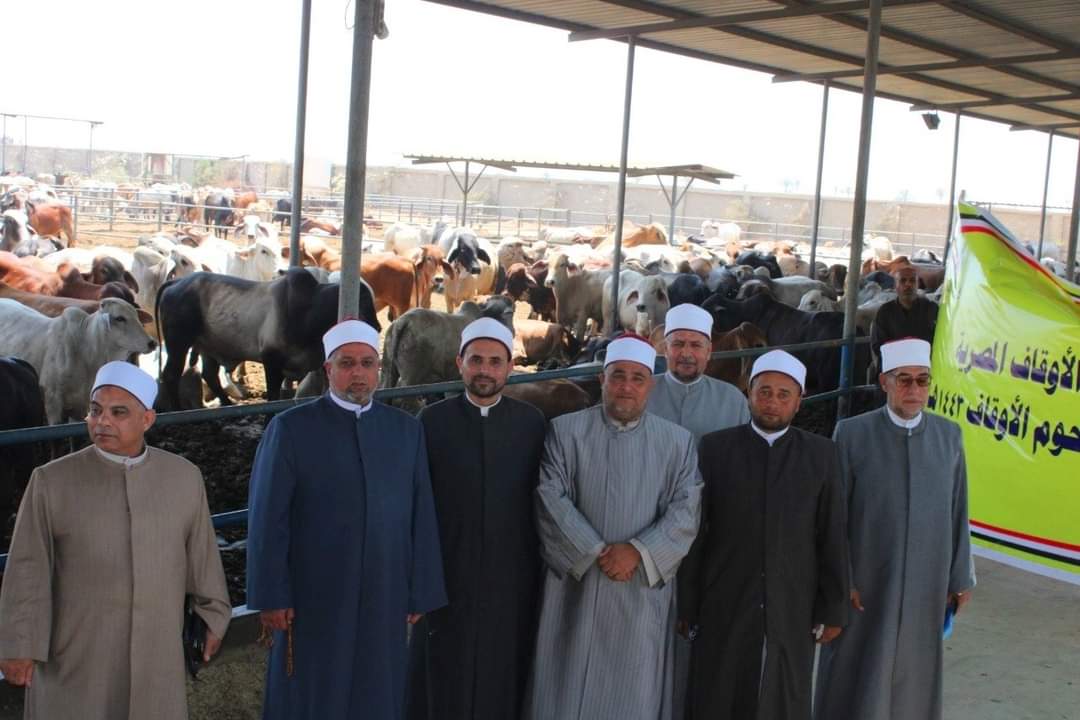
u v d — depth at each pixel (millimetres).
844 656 4582
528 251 29281
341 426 3902
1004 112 24375
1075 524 5324
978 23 13641
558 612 4117
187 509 3564
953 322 5789
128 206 34375
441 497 4133
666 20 13188
